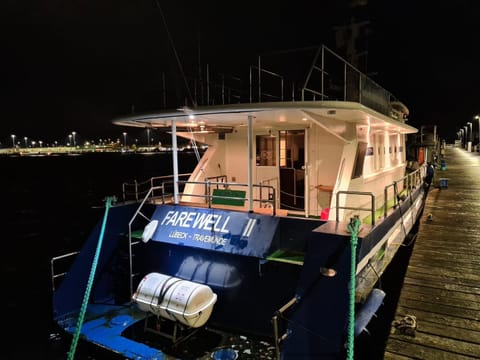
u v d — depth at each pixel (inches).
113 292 304.8
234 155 360.2
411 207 415.2
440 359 189.6
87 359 239.9
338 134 270.1
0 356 269.6
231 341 238.4
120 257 305.4
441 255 340.8
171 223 278.5
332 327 177.5
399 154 524.4
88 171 3309.5
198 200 341.4
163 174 2596.0
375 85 332.8
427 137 872.3
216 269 255.6
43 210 1238.9
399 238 323.3
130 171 3083.2
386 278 325.7
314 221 225.9
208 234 255.8
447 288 270.5
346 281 180.4
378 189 380.2
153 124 314.0
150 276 258.2
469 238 390.6
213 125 319.0
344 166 280.4
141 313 279.7
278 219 237.5
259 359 220.8
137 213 303.1
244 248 237.5
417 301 251.6
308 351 181.0
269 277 233.8
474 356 190.9
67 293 279.9
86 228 936.3
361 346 228.4
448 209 541.6
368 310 208.1
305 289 188.5
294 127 322.0
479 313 233.5
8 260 629.9
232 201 304.2
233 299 247.8
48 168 3887.8
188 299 228.2
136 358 225.1
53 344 264.8
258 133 341.1
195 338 243.8
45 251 703.1
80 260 284.5
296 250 231.6
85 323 266.8
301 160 322.0
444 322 224.1
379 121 285.7
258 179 344.5
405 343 204.5
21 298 425.1
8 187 2023.9
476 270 302.5
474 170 1096.2
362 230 204.4
